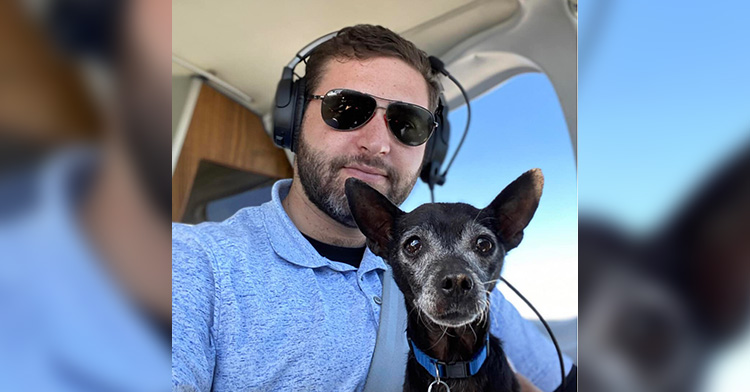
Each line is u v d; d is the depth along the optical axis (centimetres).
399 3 167
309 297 133
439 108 168
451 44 176
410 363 131
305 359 124
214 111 212
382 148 147
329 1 168
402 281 133
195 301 115
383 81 149
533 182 130
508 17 163
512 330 147
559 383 142
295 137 158
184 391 97
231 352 120
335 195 148
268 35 184
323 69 153
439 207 137
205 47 190
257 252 137
